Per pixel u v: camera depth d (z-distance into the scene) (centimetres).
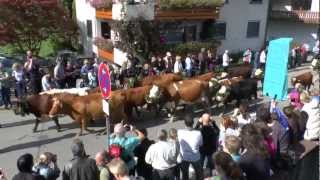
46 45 3272
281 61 1780
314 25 3478
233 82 1633
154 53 2495
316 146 868
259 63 2452
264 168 648
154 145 841
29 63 1717
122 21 2433
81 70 1867
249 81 1680
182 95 1523
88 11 3017
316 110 964
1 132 1404
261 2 3209
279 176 734
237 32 3139
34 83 1703
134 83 1639
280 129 809
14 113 1548
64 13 3005
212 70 2180
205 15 2734
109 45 2630
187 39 2814
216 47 2792
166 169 835
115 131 853
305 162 832
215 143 940
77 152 719
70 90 1520
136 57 2359
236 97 1644
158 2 2492
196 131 893
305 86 1909
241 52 3134
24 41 2908
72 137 1362
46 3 2827
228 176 573
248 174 646
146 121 1531
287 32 3616
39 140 1335
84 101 1356
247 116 1019
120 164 613
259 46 3297
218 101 1623
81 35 3194
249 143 669
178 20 2652
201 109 1678
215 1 2716
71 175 712
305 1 3522
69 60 2158
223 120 946
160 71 2023
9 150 1248
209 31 2888
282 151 791
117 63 2531
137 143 855
